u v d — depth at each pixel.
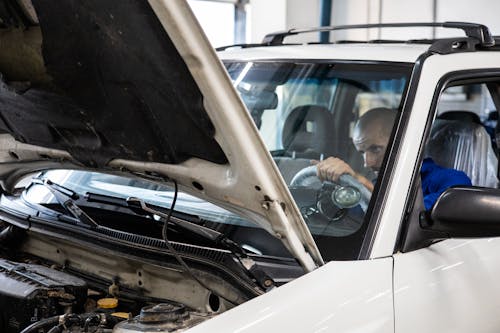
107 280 3.41
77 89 2.76
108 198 3.54
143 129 2.76
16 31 2.78
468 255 3.32
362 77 3.51
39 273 3.25
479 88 9.20
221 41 10.59
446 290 3.12
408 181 3.04
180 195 3.45
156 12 2.30
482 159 4.35
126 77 2.60
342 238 2.97
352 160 3.47
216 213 3.28
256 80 3.79
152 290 3.24
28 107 3.02
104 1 2.40
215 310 3.02
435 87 3.26
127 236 3.20
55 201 3.80
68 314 2.89
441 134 4.46
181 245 3.04
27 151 3.38
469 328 3.25
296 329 2.58
